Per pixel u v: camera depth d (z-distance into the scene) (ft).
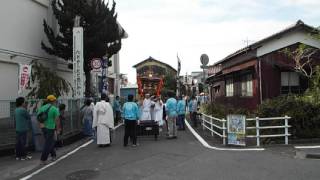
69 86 77.51
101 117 52.80
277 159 38.96
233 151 44.60
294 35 72.79
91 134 65.62
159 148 48.55
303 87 72.90
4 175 36.50
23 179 34.24
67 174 35.12
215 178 31.24
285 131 48.47
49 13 82.58
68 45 79.15
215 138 58.03
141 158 41.47
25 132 45.01
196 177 31.76
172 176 32.37
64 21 78.07
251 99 76.89
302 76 72.79
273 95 72.43
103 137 52.60
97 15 82.38
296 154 41.73
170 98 60.54
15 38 68.54
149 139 59.72
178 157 41.37
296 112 49.19
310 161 37.78
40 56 78.38
